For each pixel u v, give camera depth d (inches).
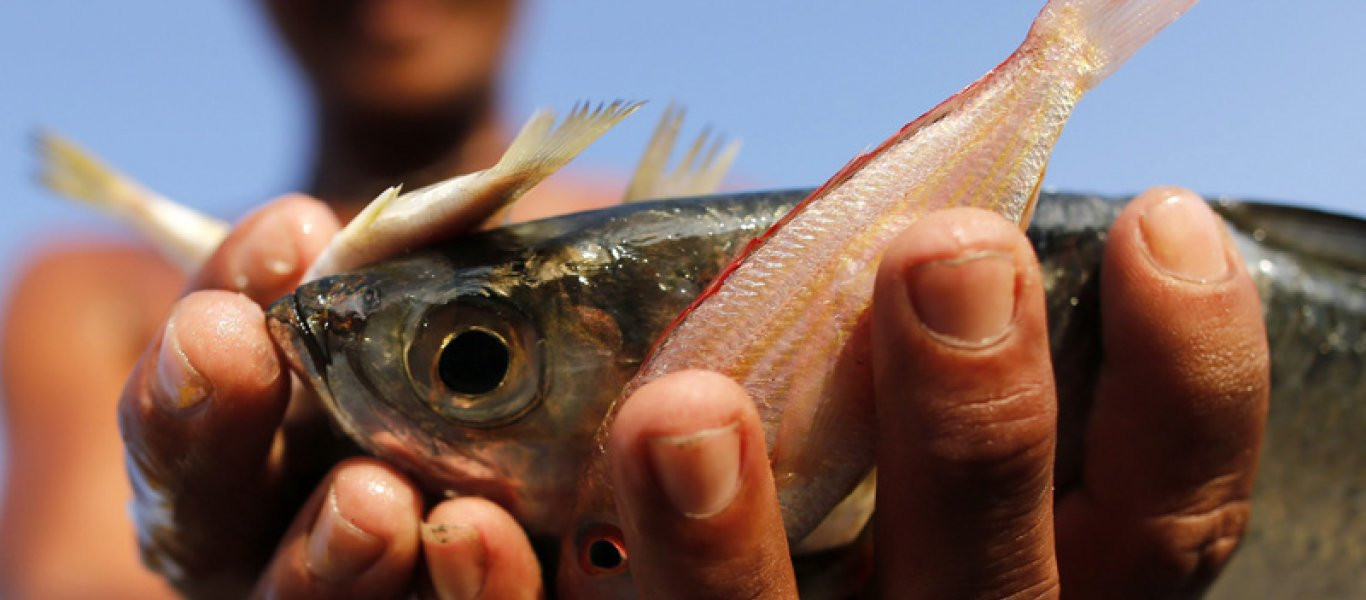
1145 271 9.8
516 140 9.2
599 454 9.2
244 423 9.6
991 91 9.3
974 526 9.3
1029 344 9.0
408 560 9.5
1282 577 11.3
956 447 9.1
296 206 10.4
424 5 21.5
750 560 8.9
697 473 8.6
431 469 9.4
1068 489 10.5
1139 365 10.0
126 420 9.8
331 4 21.1
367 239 9.5
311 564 9.5
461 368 9.2
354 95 22.0
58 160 11.1
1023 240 8.9
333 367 9.3
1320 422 10.9
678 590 9.0
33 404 18.9
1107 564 10.4
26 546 16.9
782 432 9.1
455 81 22.2
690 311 9.1
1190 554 10.4
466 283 9.3
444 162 23.3
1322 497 11.1
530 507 9.5
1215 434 10.1
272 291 10.3
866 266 9.1
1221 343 9.9
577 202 22.7
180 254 11.3
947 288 8.8
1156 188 10.0
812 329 9.1
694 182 10.9
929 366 8.9
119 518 17.0
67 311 19.8
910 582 9.5
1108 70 9.4
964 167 9.2
